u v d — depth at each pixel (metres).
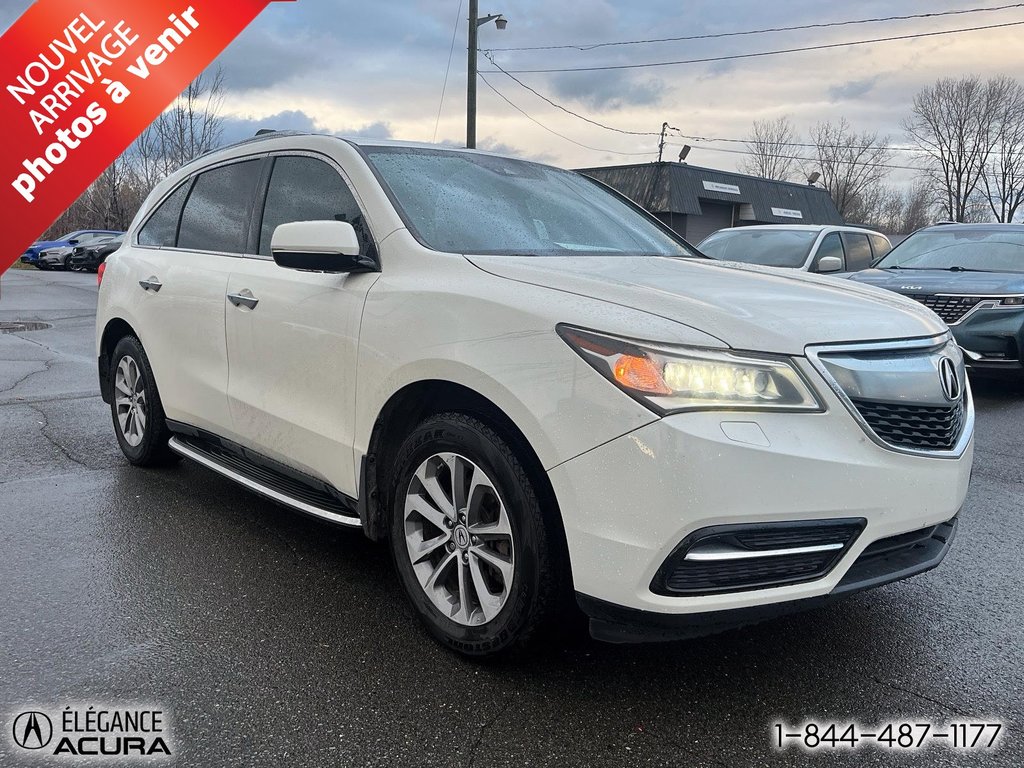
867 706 2.47
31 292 19.45
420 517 2.84
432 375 2.64
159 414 4.49
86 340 10.95
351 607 3.07
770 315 2.41
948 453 2.54
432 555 2.82
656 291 2.52
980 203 52.09
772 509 2.18
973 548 3.75
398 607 3.07
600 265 2.96
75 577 3.29
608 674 2.62
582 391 2.27
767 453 2.17
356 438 3.00
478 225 3.21
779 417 2.23
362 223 3.16
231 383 3.72
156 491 4.39
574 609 2.51
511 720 2.36
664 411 2.17
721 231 9.97
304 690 2.50
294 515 4.07
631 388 2.20
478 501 2.58
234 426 3.73
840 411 2.30
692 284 2.71
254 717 2.36
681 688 2.55
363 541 3.75
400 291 2.84
